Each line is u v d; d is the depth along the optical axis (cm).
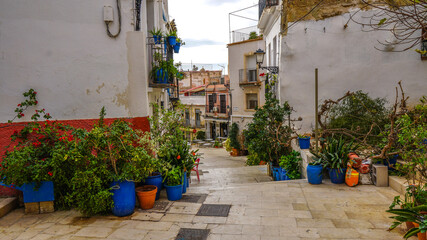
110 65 627
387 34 987
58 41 600
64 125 572
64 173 523
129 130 555
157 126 714
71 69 609
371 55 1005
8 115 582
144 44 650
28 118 590
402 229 450
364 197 602
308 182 722
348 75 1022
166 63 732
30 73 589
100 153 522
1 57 577
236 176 1041
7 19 576
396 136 662
